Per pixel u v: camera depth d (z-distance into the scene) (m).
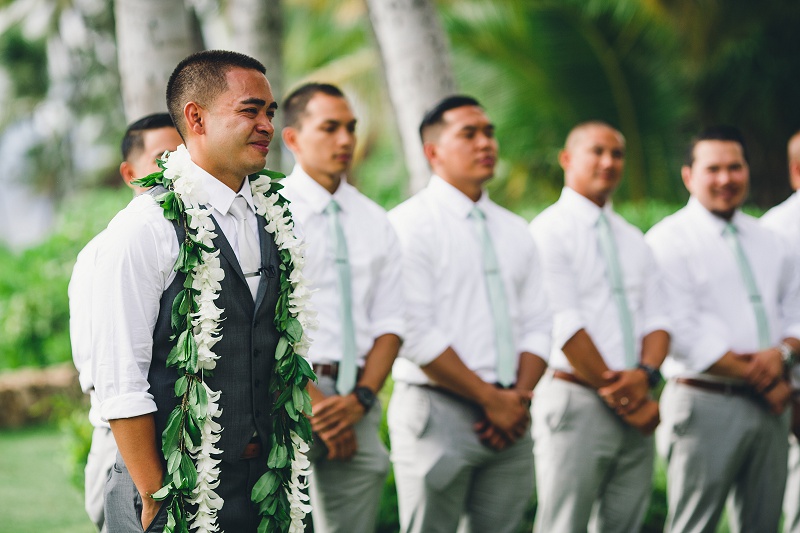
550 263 4.91
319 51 14.48
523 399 4.39
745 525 5.11
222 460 3.01
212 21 13.17
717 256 5.17
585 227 4.98
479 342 4.52
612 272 4.93
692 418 5.04
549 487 4.86
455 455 4.35
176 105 3.09
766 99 11.94
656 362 4.89
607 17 10.73
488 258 4.57
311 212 4.27
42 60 20.20
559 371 4.88
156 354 2.96
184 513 2.89
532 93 11.32
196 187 2.98
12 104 21.25
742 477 5.11
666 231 5.26
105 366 2.86
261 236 3.14
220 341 2.98
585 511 4.80
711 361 4.93
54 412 9.63
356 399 4.07
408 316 4.44
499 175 12.25
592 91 11.23
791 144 5.86
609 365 4.88
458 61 11.46
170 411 2.94
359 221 4.34
